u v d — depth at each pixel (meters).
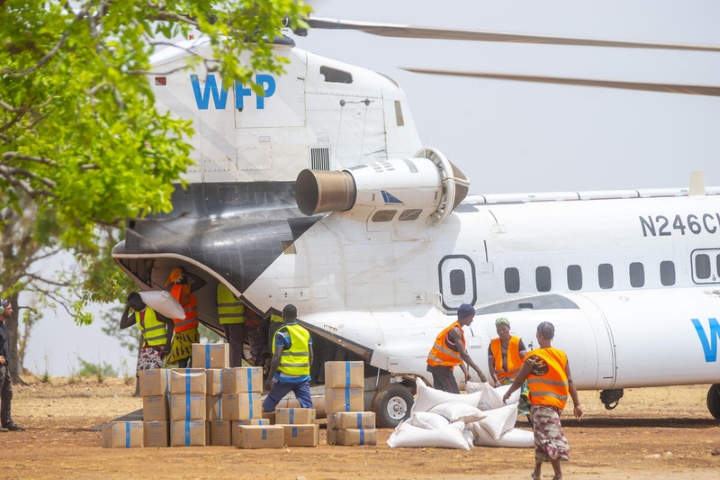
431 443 38.22
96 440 42.19
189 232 47.16
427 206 49.22
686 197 55.53
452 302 49.69
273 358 40.50
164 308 49.38
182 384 38.91
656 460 34.16
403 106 53.00
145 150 26.31
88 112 24.20
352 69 52.28
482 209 52.78
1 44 26.70
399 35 30.52
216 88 49.38
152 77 48.47
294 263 47.47
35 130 27.06
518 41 27.89
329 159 51.03
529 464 33.06
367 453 36.34
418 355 47.16
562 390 28.16
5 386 47.06
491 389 40.41
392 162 49.34
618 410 65.50
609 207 53.75
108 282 72.62
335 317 47.38
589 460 34.19
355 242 48.75
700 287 52.69
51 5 26.06
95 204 23.81
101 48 23.88
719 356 49.50
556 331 48.22
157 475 29.88
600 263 51.91
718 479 29.30
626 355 48.56
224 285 50.97
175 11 25.98
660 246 52.78
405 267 49.25
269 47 26.59
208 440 39.72
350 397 40.34
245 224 48.28
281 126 50.34
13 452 36.91
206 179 49.09
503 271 50.62
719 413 56.41
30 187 25.20
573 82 24.42
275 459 34.28
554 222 52.12
